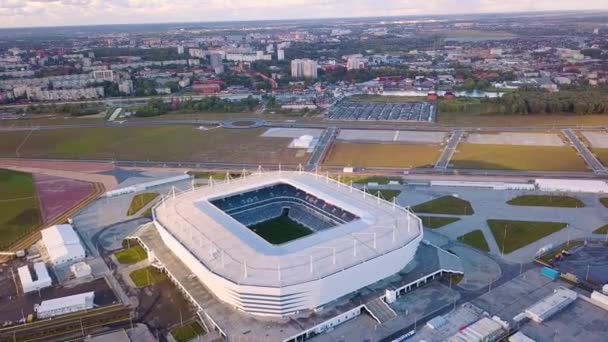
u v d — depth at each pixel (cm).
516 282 13762
